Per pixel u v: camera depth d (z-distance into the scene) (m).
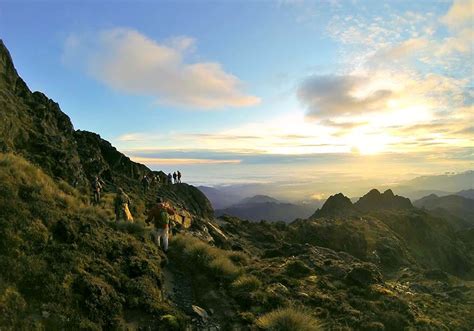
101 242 12.97
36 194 13.22
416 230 103.31
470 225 180.75
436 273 40.28
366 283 18.05
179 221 34.25
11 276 9.20
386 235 77.94
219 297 13.12
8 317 8.13
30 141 28.38
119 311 10.06
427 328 14.76
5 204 11.57
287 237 67.81
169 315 10.63
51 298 9.19
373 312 15.00
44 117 36.09
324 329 12.20
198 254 16.14
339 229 74.00
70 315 9.02
